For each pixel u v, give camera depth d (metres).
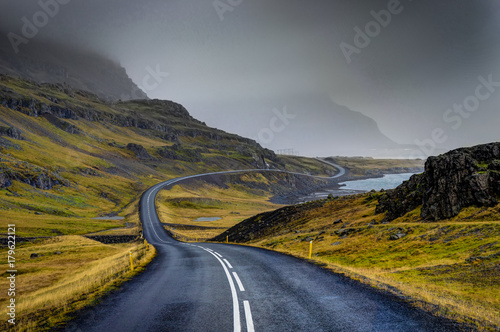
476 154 34.25
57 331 7.25
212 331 6.82
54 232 68.00
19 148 141.75
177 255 24.69
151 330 7.05
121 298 10.09
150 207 117.88
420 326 6.72
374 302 8.69
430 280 13.90
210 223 102.94
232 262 18.16
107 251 46.72
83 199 118.38
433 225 27.25
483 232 20.97
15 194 95.06
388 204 43.59
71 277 25.91
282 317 7.61
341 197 66.50
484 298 10.45
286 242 38.53
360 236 31.44
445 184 32.31
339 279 12.07
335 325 6.93
